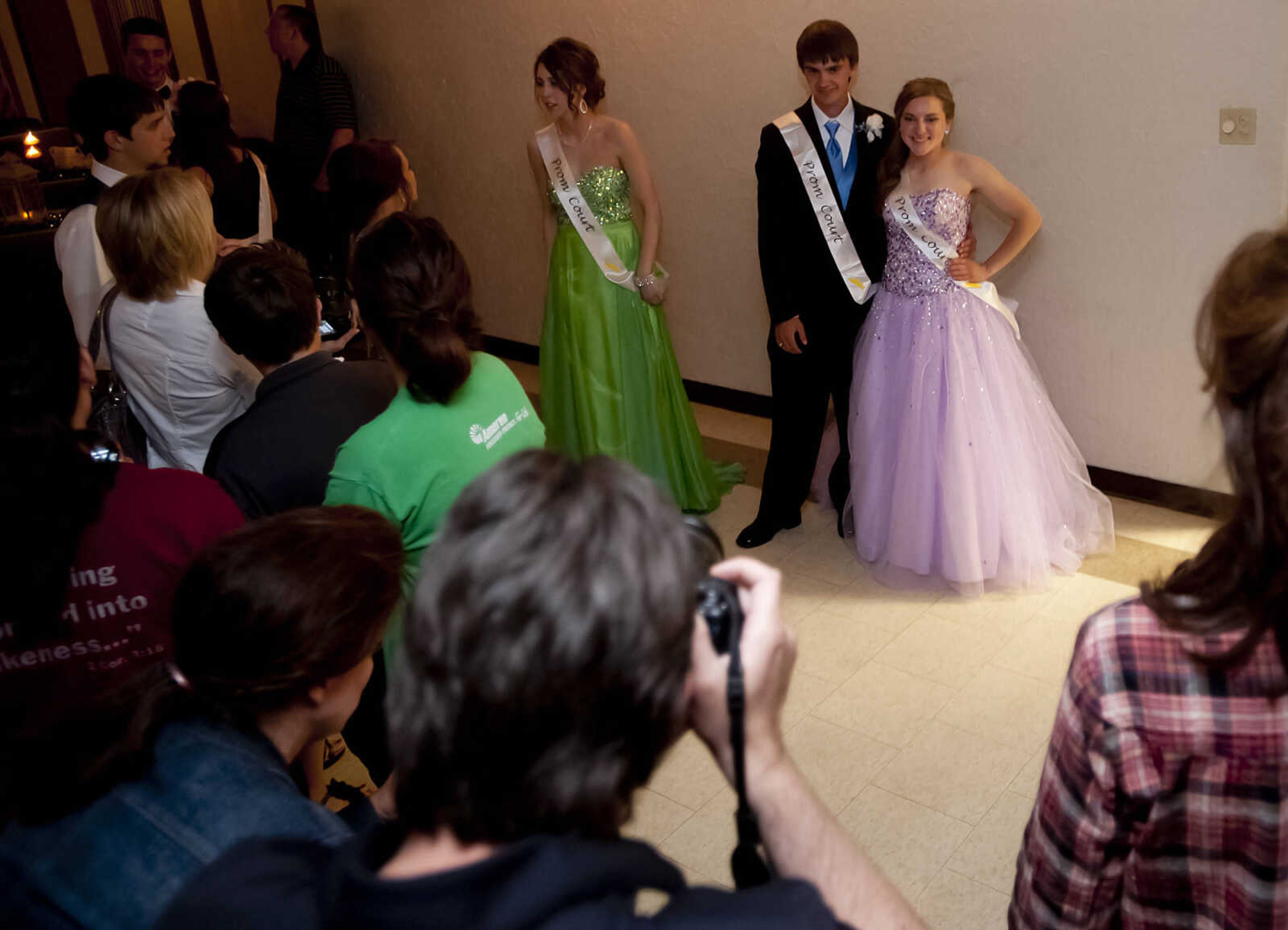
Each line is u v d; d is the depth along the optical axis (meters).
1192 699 0.76
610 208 3.56
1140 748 0.78
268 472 1.85
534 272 5.23
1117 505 3.58
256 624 0.99
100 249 2.83
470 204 5.34
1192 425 3.38
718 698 0.68
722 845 2.30
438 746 0.58
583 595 0.57
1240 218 3.08
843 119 3.18
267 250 1.93
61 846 0.91
